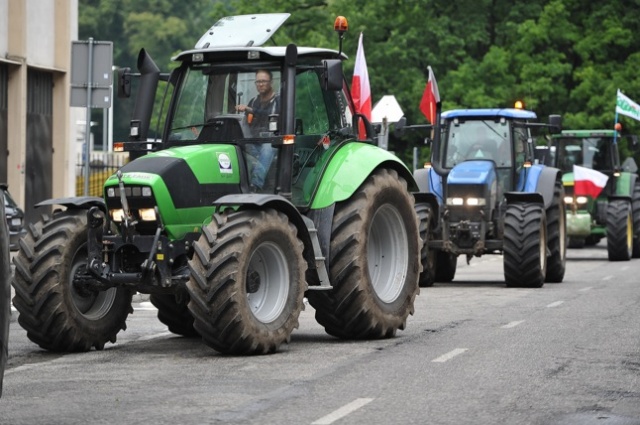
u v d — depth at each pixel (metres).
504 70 105.88
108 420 19.59
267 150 28.81
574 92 106.50
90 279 27.59
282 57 29.05
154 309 38.34
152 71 29.77
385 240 30.92
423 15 107.94
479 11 108.69
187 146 28.58
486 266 62.25
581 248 78.94
